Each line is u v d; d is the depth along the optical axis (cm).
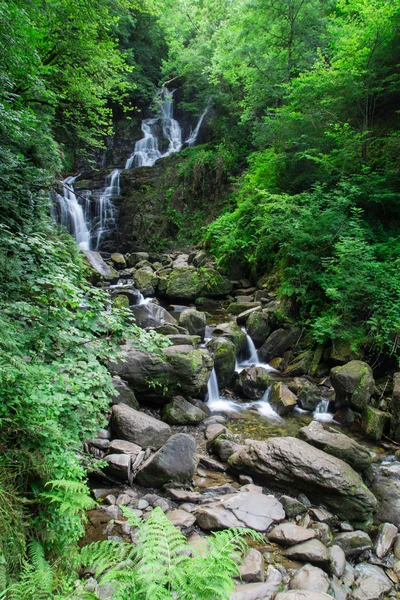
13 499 257
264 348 917
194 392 634
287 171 1258
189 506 408
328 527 399
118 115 2630
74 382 365
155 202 1986
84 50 1172
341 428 650
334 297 838
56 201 1788
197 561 216
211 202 1889
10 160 709
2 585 212
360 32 990
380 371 774
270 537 375
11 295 424
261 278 1281
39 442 289
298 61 1416
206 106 2369
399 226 981
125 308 445
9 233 500
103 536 352
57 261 510
